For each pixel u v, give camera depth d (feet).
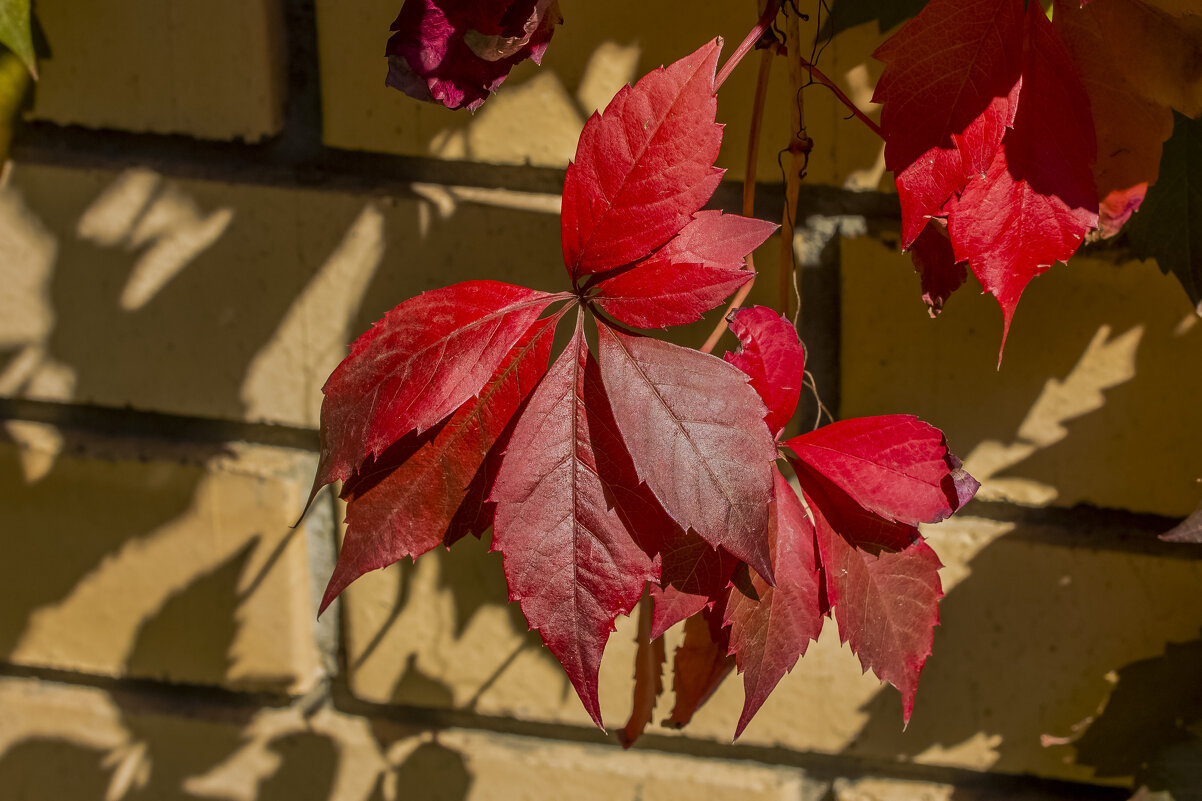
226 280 2.51
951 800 2.54
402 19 2.26
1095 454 2.47
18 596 2.61
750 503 2.17
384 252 2.49
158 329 2.52
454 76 2.27
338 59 2.46
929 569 2.25
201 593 2.58
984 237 2.27
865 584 2.25
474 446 2.23
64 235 2.52
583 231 2.20
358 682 2.58
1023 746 2.52
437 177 2.48
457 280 2.49
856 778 2.56
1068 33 2.28
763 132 2.43
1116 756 2.50
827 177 2.44
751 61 2.42
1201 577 2.47
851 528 2.25
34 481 2.58
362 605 2.56
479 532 2.24
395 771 2.60
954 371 2.46
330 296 2.50
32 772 2.65
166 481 2.56
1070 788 2.53
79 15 2.47
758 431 2.18
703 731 2.55
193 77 2.48
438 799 2.60
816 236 2.45
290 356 2.52
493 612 2.55
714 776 2.56
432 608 2.56
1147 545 2.48
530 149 2.46
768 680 2.23
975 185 2.27
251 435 2.55
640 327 2.21
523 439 2.20
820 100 2.42
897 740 2.53
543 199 2.47
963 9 2.24
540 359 2.23
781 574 2.23
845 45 2.41
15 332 2.54
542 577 2.20
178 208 2.50
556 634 2.20
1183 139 2.37
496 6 2.26
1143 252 2.39
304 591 2.57
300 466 2.55
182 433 2.56
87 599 2.60
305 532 2.56
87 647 2.61
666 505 2.17
